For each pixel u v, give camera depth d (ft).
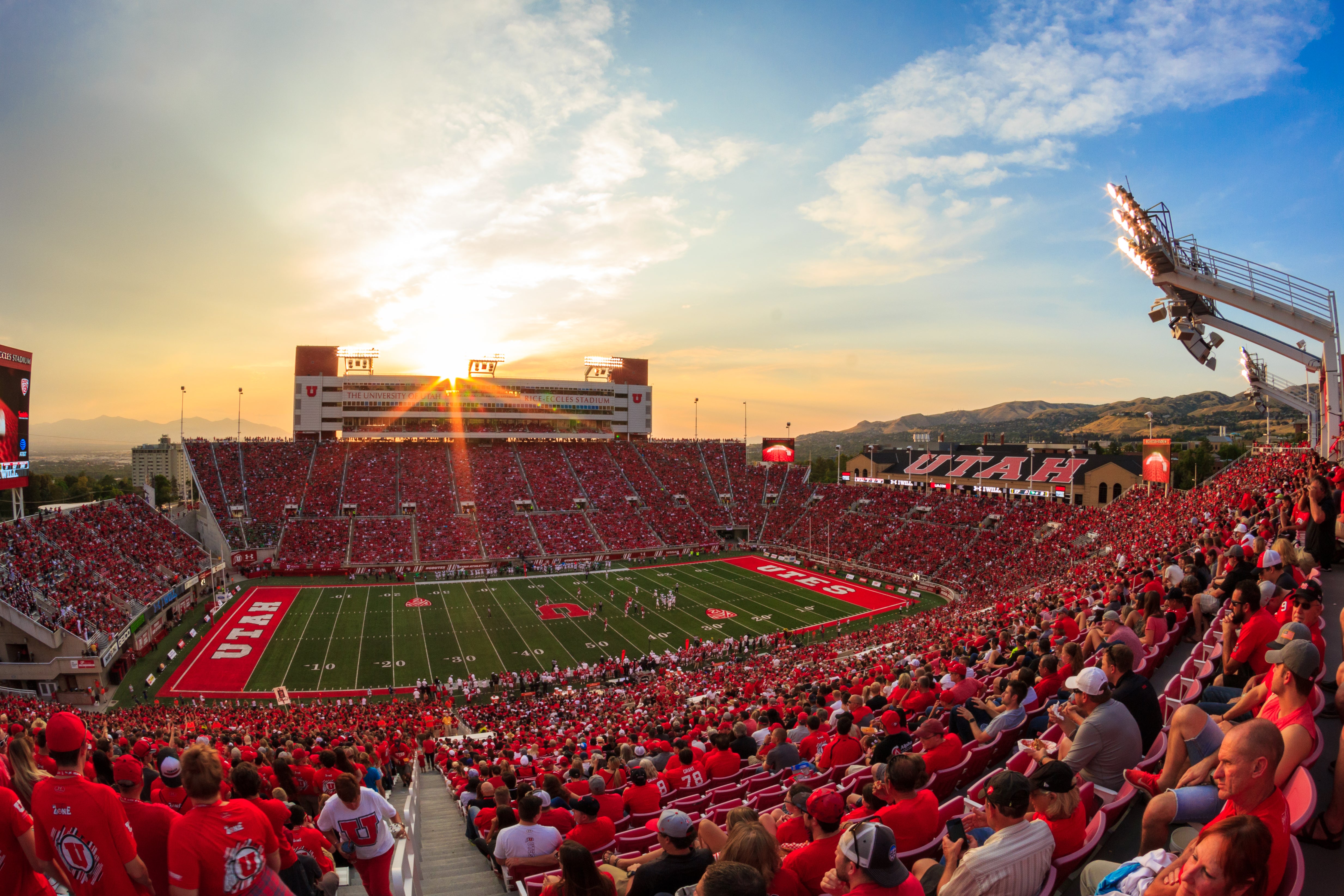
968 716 35.83
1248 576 40.24
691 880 19.30
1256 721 15.15
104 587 147.64
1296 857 15.84
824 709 56.18
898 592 208.03
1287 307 87.45
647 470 310.24
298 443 271.69
